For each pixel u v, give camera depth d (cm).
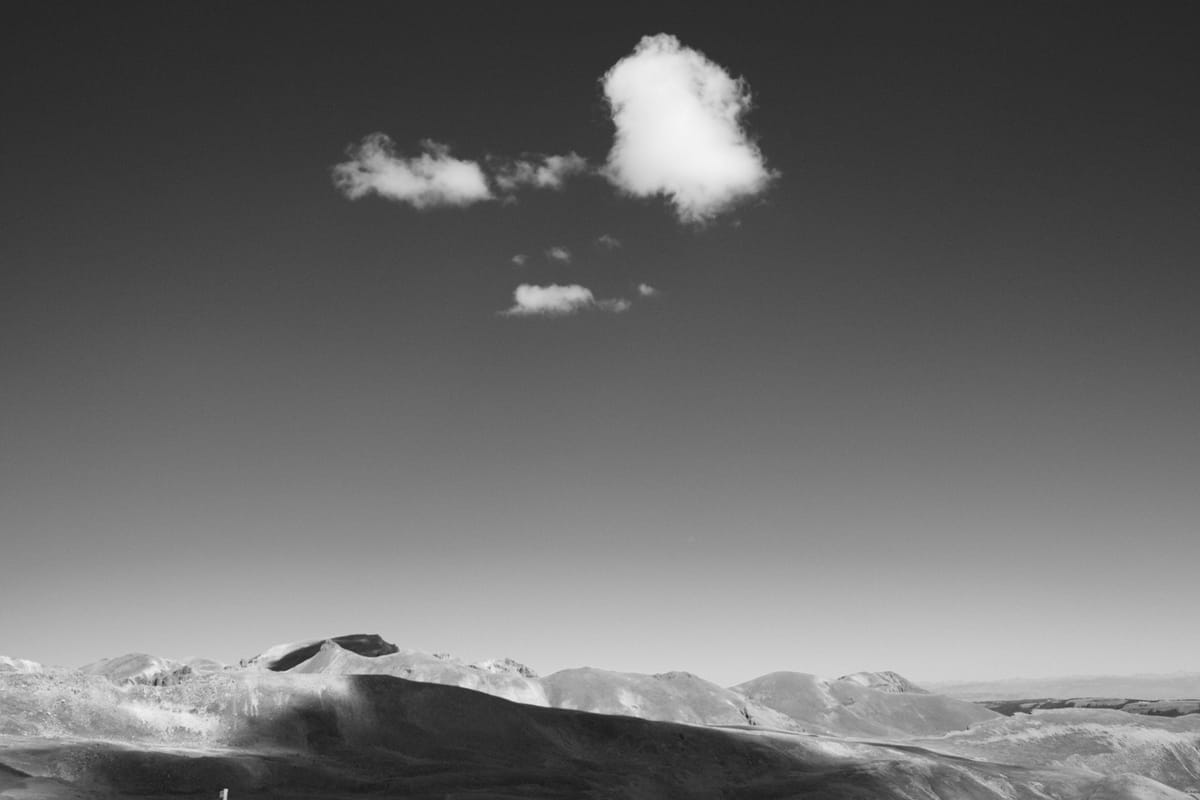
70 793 10962
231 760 12888
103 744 12531
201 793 11862
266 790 12488
